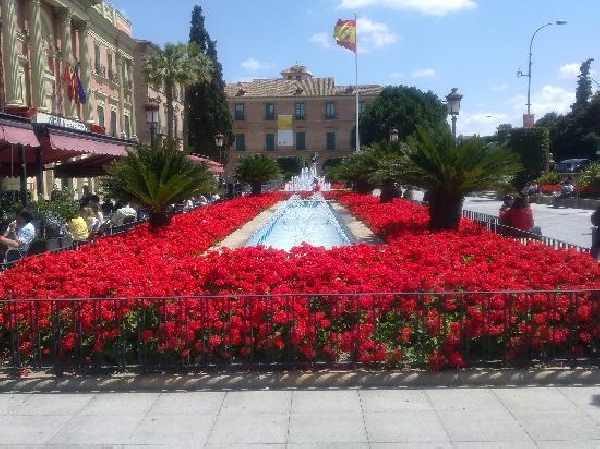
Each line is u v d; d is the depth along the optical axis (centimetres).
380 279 641
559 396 478
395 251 845
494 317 538
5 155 1769
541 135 3894
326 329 547
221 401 477
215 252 802
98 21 3791
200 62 4912
